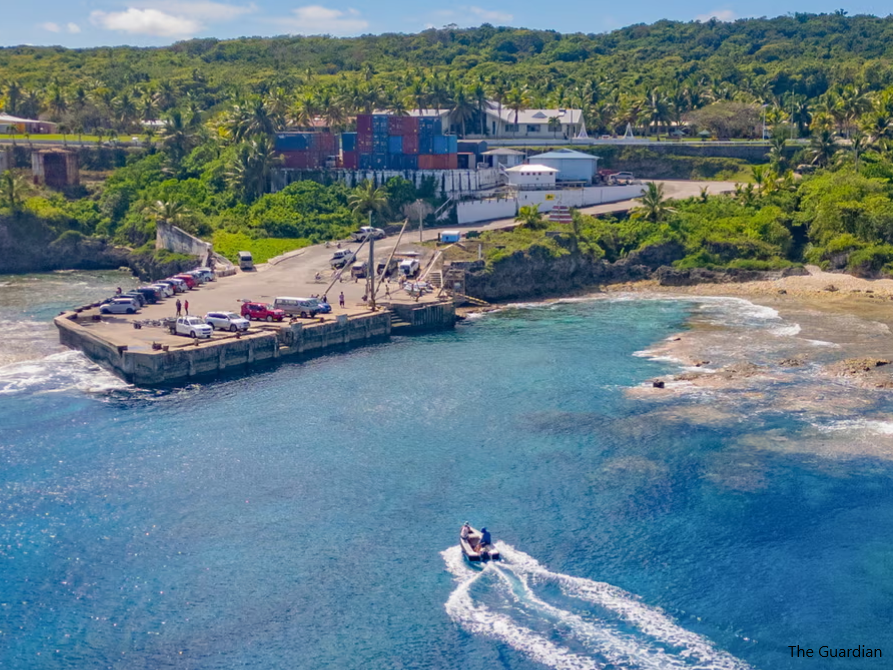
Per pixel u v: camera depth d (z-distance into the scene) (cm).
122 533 7000
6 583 6344
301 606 6122
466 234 16700
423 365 11150
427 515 7294
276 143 19488
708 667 5519
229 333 11275
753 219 17362
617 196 19162
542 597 6200
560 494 7631
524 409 9544
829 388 10106
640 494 7619
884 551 6756
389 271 14875
